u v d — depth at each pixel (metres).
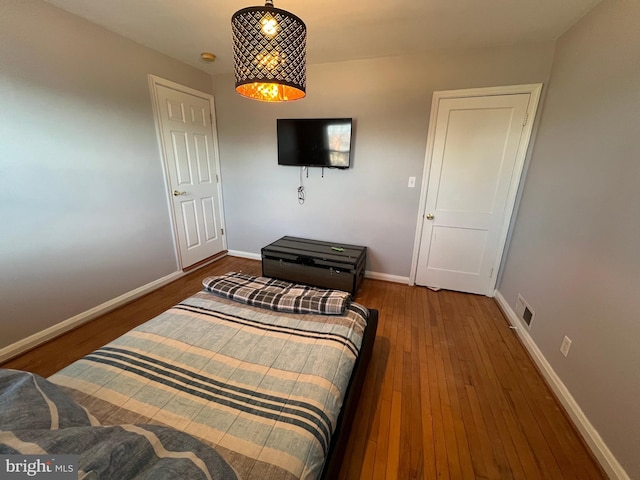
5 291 1.77
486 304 2.68
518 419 1.47
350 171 2.99
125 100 2.33
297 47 1.14
